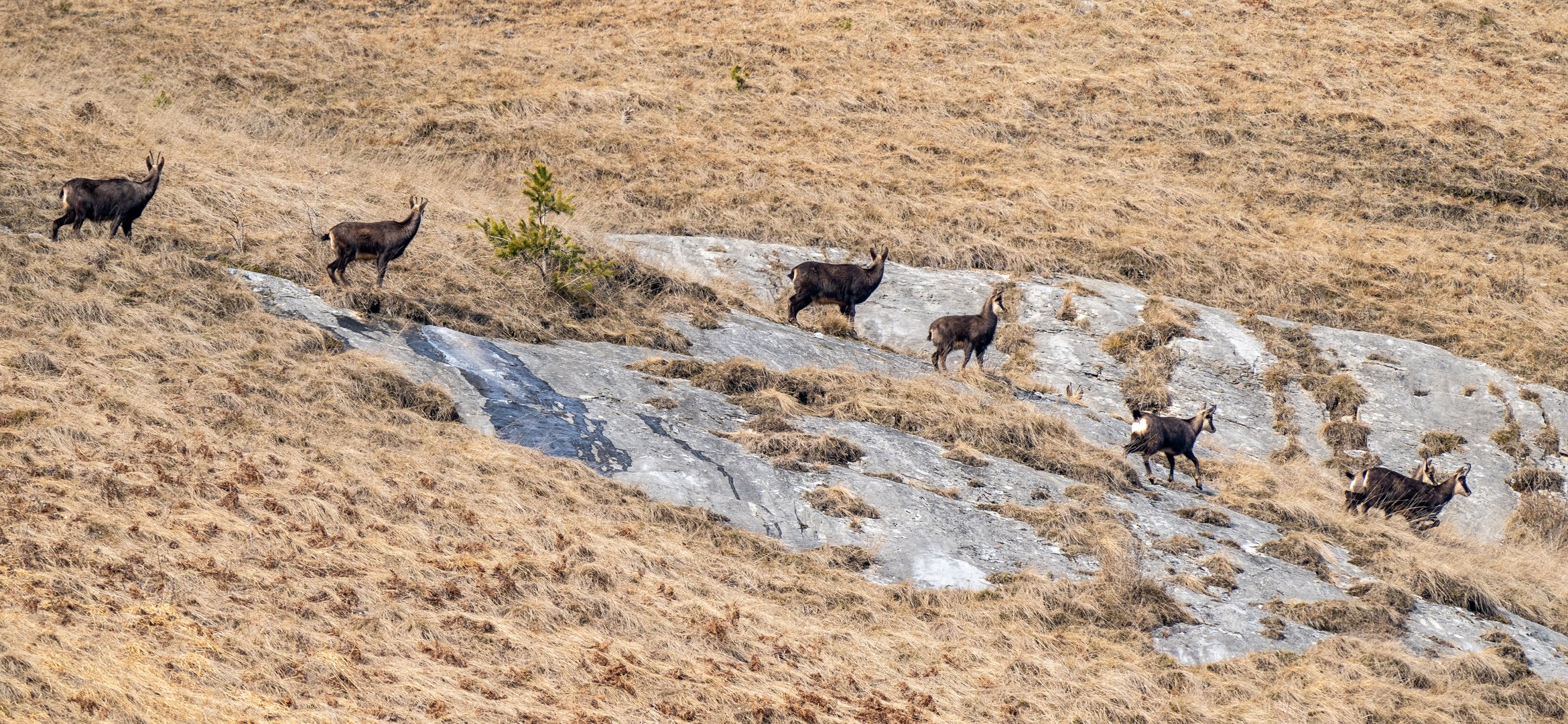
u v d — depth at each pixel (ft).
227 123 315.17
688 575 135.74
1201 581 150.71
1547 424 233.55
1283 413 230.89
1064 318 251.80
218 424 148.66
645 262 240.94
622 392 181.98
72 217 187.52
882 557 148.56
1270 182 333.62
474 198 272.92
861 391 196.65
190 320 172.86
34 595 105.19
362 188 254.06
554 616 121.90
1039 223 296.71
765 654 122.21
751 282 254.27
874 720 111.65
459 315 196.13
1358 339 252.42
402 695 102.27
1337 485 209.05
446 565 127.44
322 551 125.29
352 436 153.07
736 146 332.80
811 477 162.91
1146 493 179.32
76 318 167.32
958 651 128.67
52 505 122.52
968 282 261.24
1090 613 140.15
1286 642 140.36
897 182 314.96
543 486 148.66
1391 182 335.67
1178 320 250.57
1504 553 189.57
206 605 111.04
